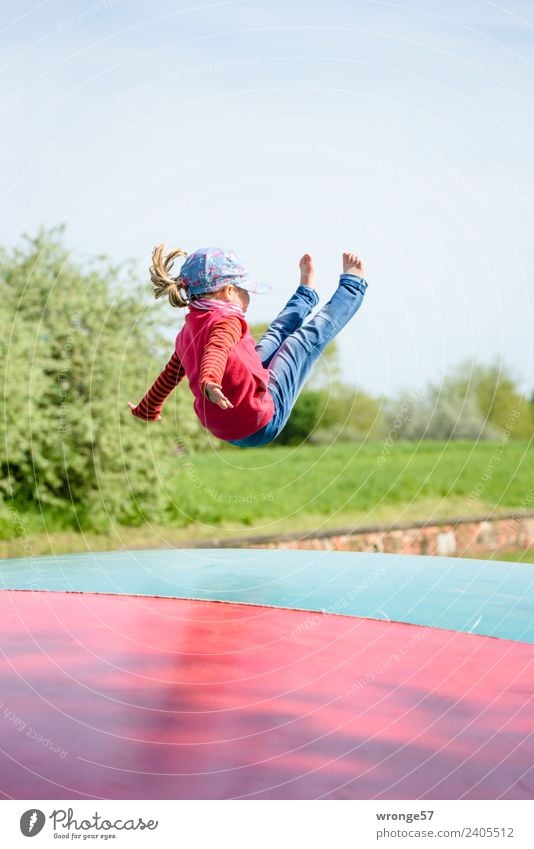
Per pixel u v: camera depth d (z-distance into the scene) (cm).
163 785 179
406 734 206
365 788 179
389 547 1230
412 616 341
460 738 204
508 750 198
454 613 348
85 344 1012
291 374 312
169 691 231
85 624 304
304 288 341
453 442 1822
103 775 182
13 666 251
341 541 1195
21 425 975
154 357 1063
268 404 295
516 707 225
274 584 412
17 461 995
